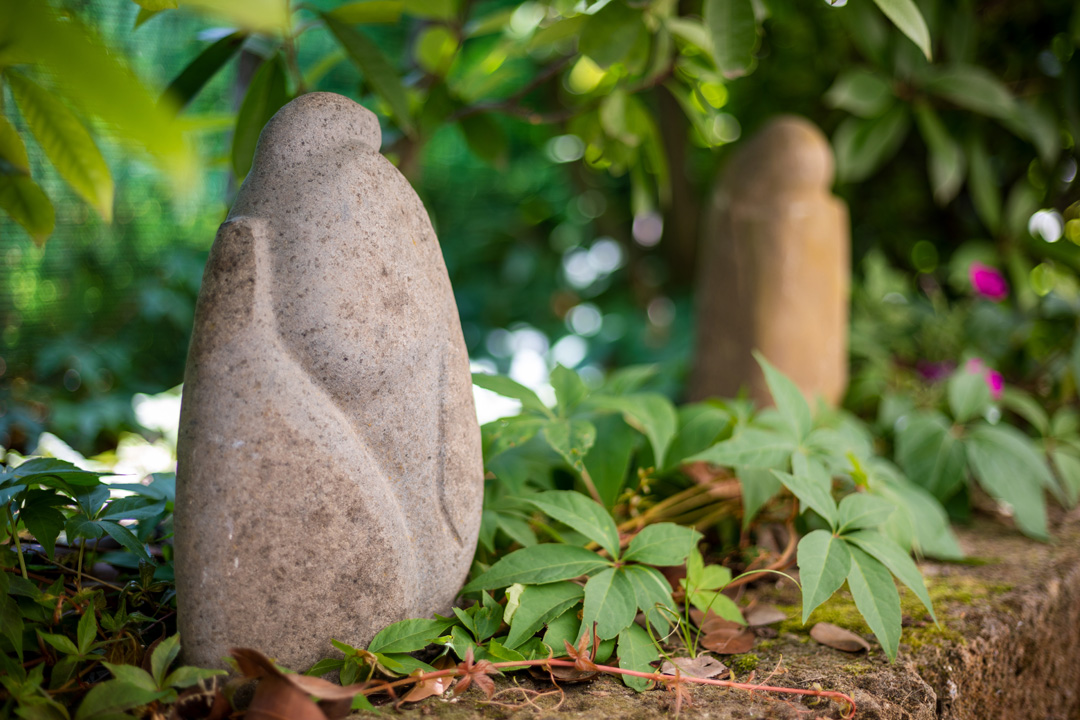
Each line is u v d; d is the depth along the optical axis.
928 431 1.16
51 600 0.79
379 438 0.78
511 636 0.79
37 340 1.98
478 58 2.47
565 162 2.69
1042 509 1.09
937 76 1.36
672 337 2.21
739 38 0.91
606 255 2.88
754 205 1.23
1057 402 1.49
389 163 0.79
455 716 0.76
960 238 2.15
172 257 2.18
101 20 1.66
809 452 0.94
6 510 0.81
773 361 1.23
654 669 0.81
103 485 0.85
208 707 0.74
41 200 0.90
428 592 0.81
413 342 0.79
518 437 0.91
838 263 1.26
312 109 0.78
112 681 0.71
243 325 0.75
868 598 0.81
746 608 0.91
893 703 0.80
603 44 0.94
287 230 0.76
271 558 0.75
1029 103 1.71
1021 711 0.95
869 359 1.60
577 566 0.82
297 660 0.76
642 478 0.99
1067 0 1.69
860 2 1.34
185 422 0.75
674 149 2.27
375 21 0.99
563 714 0.76
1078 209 2.00
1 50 0.74
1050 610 0.97
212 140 2.10
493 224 2.97
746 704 0.78
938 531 1.01
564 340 2.64
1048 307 1.57
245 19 0.60
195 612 0.74
